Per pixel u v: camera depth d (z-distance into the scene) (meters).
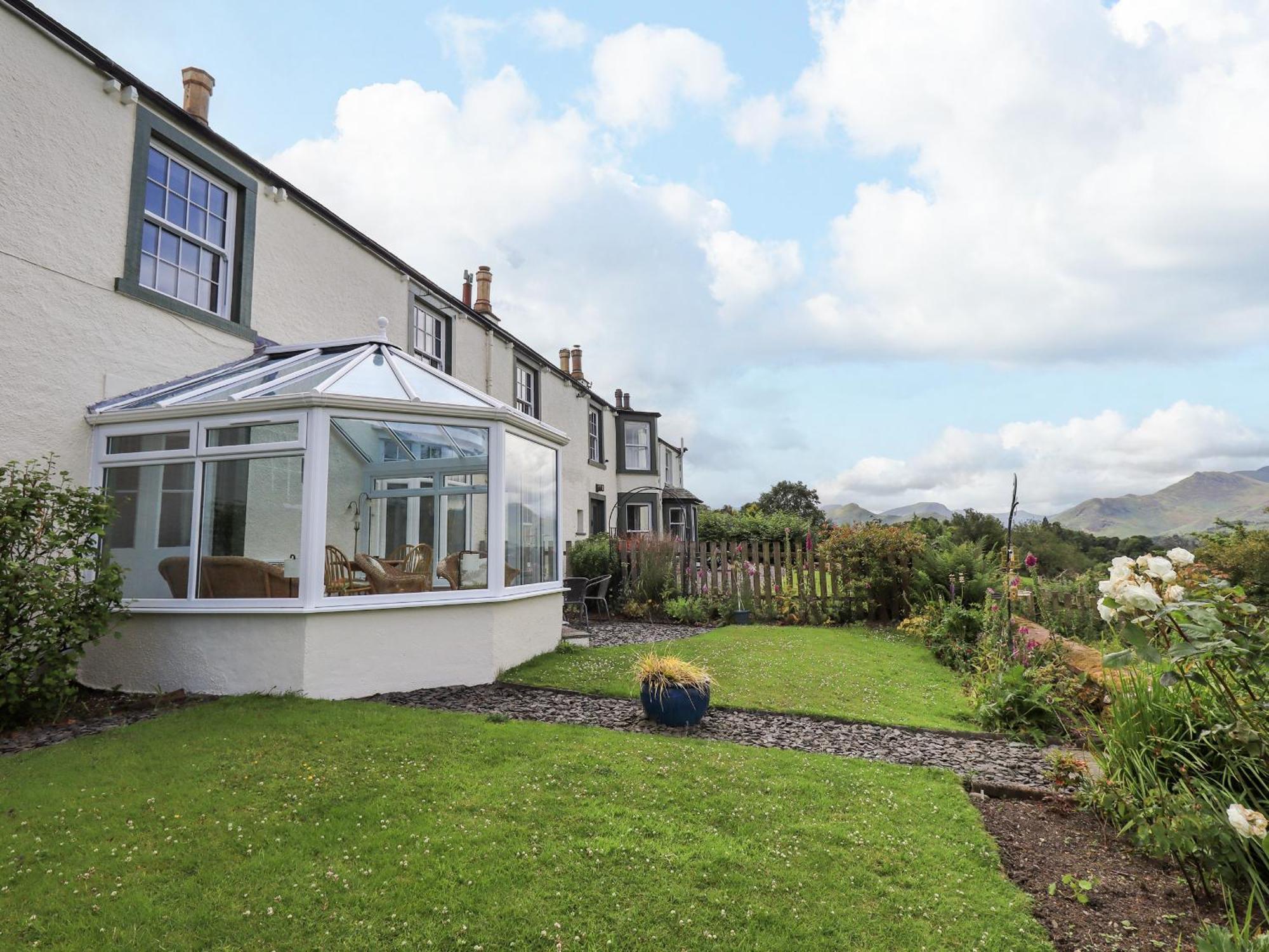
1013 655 6.89
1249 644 3.19
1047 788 4.49
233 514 6.87
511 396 18.02
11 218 6.75
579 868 3.21
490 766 4.50
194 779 4.24
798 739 5.62
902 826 3.82
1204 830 3.09
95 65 7.56
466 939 2.70
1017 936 2.82
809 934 2.79
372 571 7.18
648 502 27.75
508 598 7.92
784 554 13.91
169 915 2.83
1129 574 3.32
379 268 12.74
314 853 3.35
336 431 7.80
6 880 3.08
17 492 5.79
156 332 8.26
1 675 5.48
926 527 17.86
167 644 6.87
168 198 8.69
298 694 6.41
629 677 7.72
